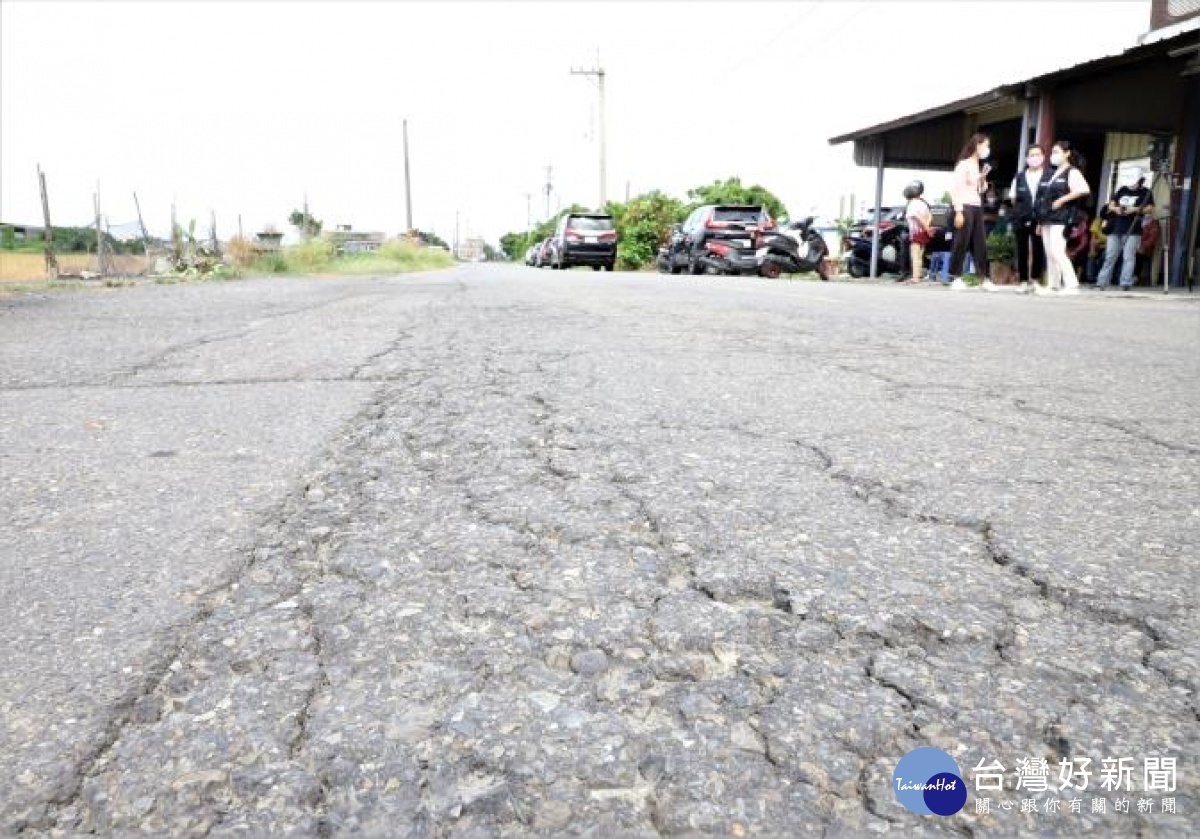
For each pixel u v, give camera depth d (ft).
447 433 7.63
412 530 5.12
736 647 3.68
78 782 2.81
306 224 81.20
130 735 3.06
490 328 16.53
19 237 82.69
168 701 3.28
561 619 3.93
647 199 99.09
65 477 6.34
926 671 3.50
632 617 3.95
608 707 3.22
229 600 4.17
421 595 4.20
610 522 5.23
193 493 5.92
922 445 7.21
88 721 3.15
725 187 102.58
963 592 4.25
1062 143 30.27
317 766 2.88
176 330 16.47
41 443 7.39
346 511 5.49
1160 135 39.24
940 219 51.49
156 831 2.60
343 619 3.94
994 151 52.65
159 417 8.43
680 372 10.98
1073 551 4.80
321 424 8.07
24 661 3.59
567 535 5.00
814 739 3.03
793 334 15.47
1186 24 38.88
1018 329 16.89
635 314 19.74
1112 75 38.01
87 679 3.44
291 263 65.46
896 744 3.01
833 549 4.79
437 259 127.13
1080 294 30.71
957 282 35.94
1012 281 41.37
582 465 6.53
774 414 8.42
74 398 9.47
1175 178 38.19
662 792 2.76
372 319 18.66
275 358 12.47
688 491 5.86
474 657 3.59
